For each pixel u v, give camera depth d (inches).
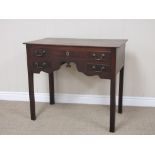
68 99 130.5
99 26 119.6
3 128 105.3
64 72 127.6
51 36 124.3
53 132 101.8
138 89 123.7
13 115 117.5
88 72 97.5
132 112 118.9
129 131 101.9
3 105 128.7
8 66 131.4
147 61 119.9
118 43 100.9
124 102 125.9
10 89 134.3
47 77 129.9
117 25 118.3
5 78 133.2
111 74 95.0
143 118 113.0
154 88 122.6
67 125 107.7
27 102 132.3
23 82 132.5
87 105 127.6
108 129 103.9
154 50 118.3
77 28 121.4
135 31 117.5
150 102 124.1
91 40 112.0
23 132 102.0
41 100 132.9
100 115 116.6
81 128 104.9
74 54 97.7
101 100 127.7
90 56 95.7
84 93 128.6
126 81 123.4
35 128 105.3
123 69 113.8
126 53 120.3
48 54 101.1
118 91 124.7
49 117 115.3
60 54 99.5
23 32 125.7
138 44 118.6
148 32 116.8
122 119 112.1
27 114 118.5
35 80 131.2
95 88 127.0
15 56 129.5
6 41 128.0
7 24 125.6
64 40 111.7
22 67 130.5
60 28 122.7
